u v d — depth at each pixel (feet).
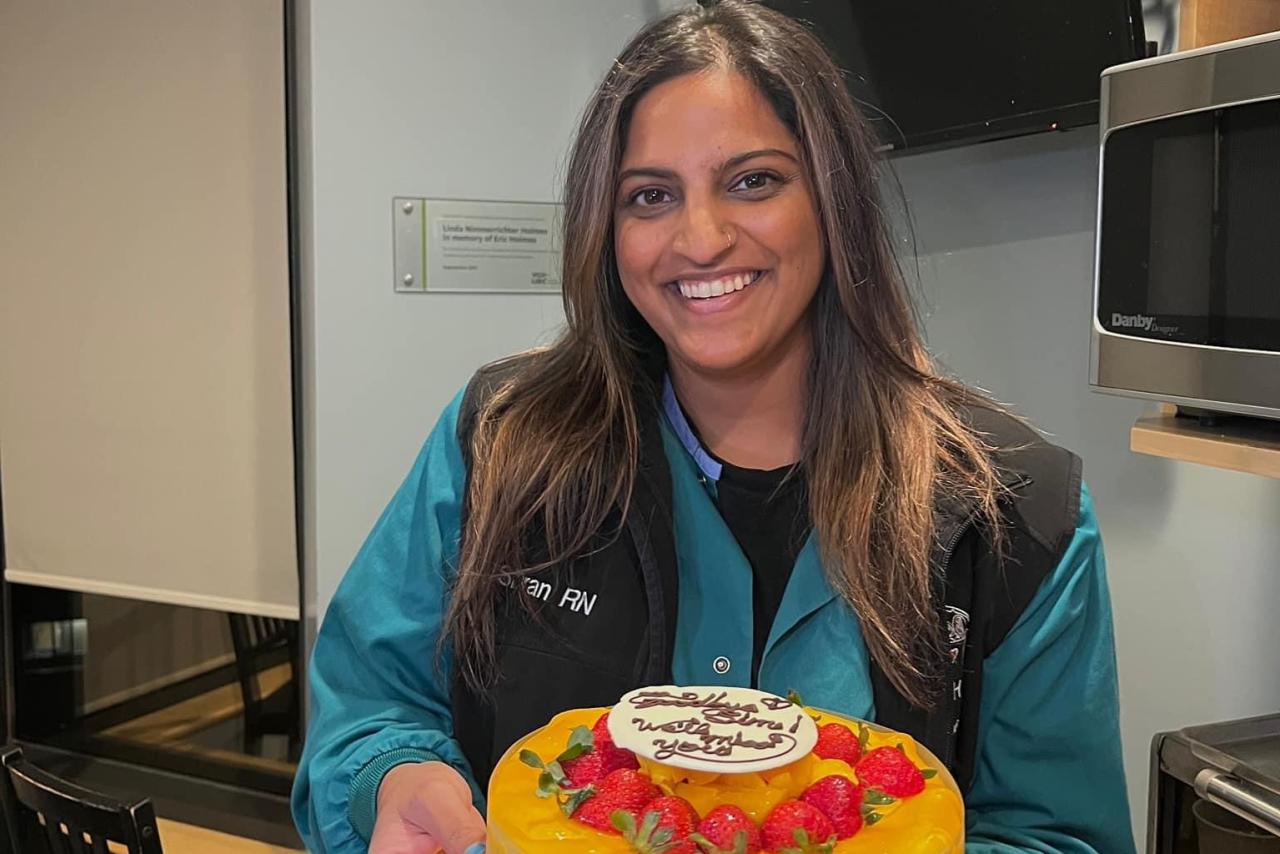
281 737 8.09
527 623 3.57
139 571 8.08
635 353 3.74
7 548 8.52
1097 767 3.43
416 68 6.68
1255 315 3.61
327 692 3.81
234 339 7.48
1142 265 3.98
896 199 5.49
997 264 6.16
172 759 8.36
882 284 3.56
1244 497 5.18
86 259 7.89
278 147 7.07
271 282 7.27
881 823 2.52
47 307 8.09
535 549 3.62
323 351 6.67
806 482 3.53
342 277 6.66
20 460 8.37
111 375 7.95
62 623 8.70
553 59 7.00
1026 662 3.37
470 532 3.67
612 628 3.49
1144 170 3.95
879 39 5.87
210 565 7.82
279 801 7.84
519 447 3.67
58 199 7.91
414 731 3.50
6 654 8.64
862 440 3.48
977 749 3.46
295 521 7.41
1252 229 3.60
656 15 7.19
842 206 3.34
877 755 2.71
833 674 3.34
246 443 7.57
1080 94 5.06
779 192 3.25
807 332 3.58
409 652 3.80
